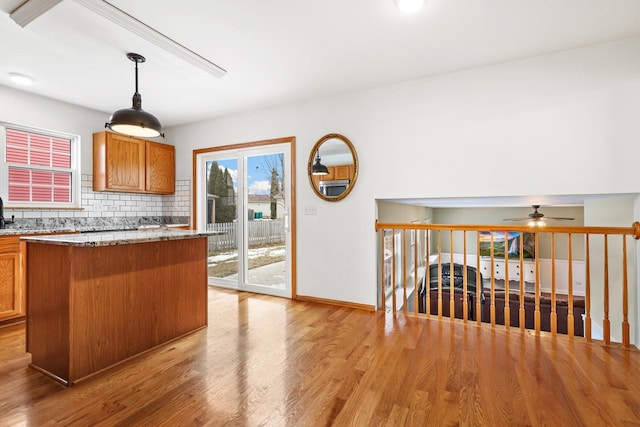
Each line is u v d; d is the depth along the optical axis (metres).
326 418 1.59
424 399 1.74
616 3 2.00
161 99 3.68
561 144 2.62
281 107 3.88
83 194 3.98
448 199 3.33
